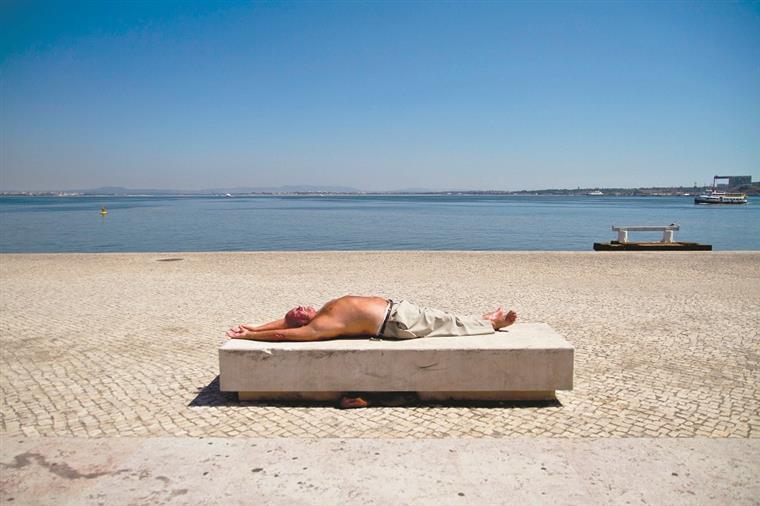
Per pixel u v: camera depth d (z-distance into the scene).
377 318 4.90
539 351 4.62
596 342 7.03
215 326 8.22
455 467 3.27
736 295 10.69
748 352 6.54
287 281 13.05
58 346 7.04
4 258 18.20
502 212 79.69
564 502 2.87
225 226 47.38
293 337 4.88
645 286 11.94
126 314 9.16
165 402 4.88
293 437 3.92
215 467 3.28
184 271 14.99
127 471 3.23
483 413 4.50
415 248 28.39
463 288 11.84
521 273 14.24
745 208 97.12
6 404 4.92
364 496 2.94
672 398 4.92
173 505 2.85
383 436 4.04
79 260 17.70
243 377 4.69
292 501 2.89
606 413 4.54
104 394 5.14
